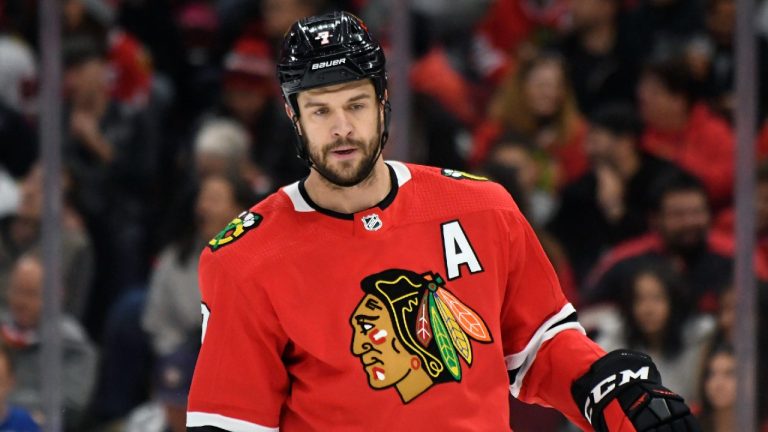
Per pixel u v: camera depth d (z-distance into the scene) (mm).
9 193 15938
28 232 15523
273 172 17578
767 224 15227
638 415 8070
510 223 8391
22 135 16719
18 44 17188
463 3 19516
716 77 17359
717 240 15742
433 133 16938
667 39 18203
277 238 8102
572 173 17422
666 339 15000
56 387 14852
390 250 8070
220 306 8086
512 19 19812
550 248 15875
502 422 8133
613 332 15234
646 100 17297
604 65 18281
